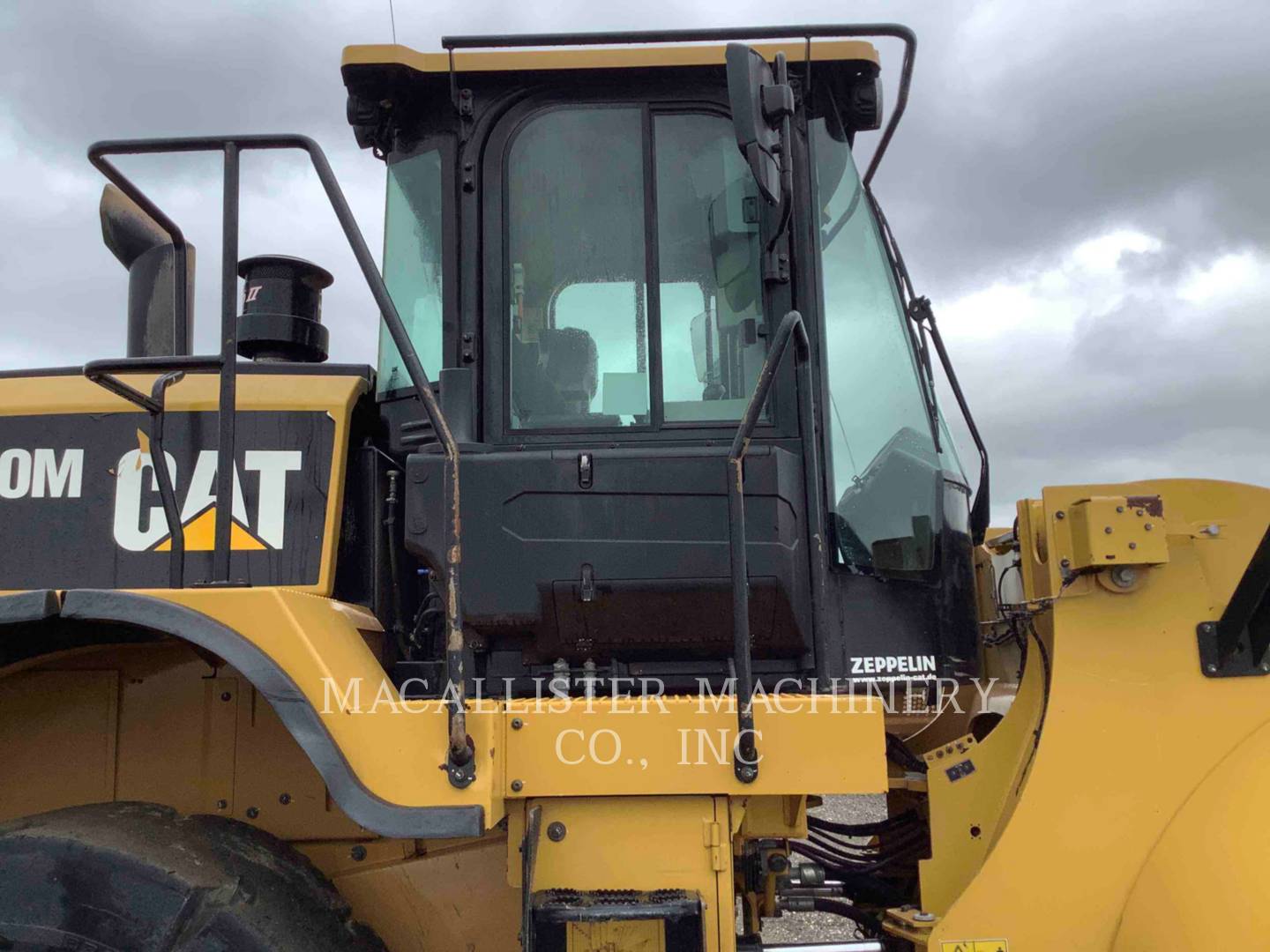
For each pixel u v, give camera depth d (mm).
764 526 2123
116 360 2020
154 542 2252
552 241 2383
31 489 2271
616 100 2432
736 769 1919
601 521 2123
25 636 2166
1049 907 2100
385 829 1772
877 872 2750
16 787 2281
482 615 2125
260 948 1789
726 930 1932
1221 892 1938
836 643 2273
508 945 2197
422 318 2412
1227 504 2246
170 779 2277
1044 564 2299
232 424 2008
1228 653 2154
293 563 2262
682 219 2391
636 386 2322
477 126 2412
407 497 2148
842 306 2447
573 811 1975
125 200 3014
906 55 2387
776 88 2061
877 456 2416
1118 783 2145
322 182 2061
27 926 1799
